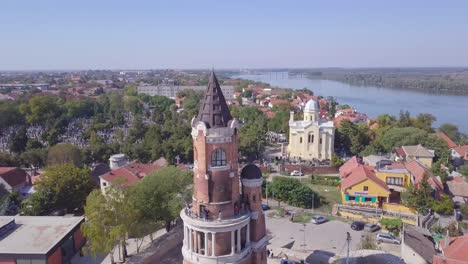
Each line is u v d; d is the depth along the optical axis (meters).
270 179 137.00
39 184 99.19
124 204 76.12
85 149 154.50
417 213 104.69
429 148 158.25
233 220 58.00
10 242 74.31
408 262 75.81
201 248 59.50
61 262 76.50
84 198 101.31
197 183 59.19
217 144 57.56
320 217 103.12
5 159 144.12
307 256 78.81
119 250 81.69
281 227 99.50
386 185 114.69
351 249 85.19
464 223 100.19
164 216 84.50
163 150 154.00
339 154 170.38
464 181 125.38
